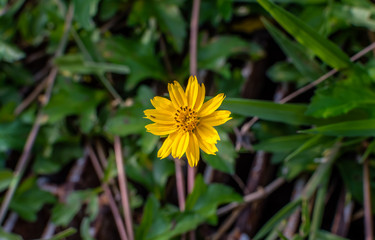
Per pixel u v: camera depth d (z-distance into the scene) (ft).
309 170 1.25
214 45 1.31
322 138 1.15
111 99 1.35
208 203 1.19
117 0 1.37
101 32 1.38
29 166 1.36
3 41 1.38
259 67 1.33
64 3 1.38
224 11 1.26
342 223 1.24
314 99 1.13
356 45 1.26
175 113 1.03
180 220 1.19
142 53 1.32
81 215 1.30
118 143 1.28
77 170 1.34
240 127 1.27
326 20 1.24
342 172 1.23
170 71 1.33
